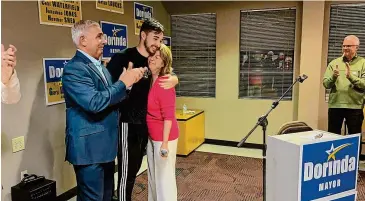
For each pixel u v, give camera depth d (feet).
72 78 6.86
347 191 5.52
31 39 9.07
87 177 7.24
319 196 5.30
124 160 8.29
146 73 7.79
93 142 7.12
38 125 9.47
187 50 17.58
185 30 17.46
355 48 11.78
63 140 10.52
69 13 10.46
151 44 7.73
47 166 9.91
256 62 16.31
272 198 5.98
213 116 17.29
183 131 14.93
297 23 15.12
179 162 14.34
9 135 8.53
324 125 15.11
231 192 11.09
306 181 5.17
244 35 16.33
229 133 17.04
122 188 8.41
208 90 17.40
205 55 17.20
